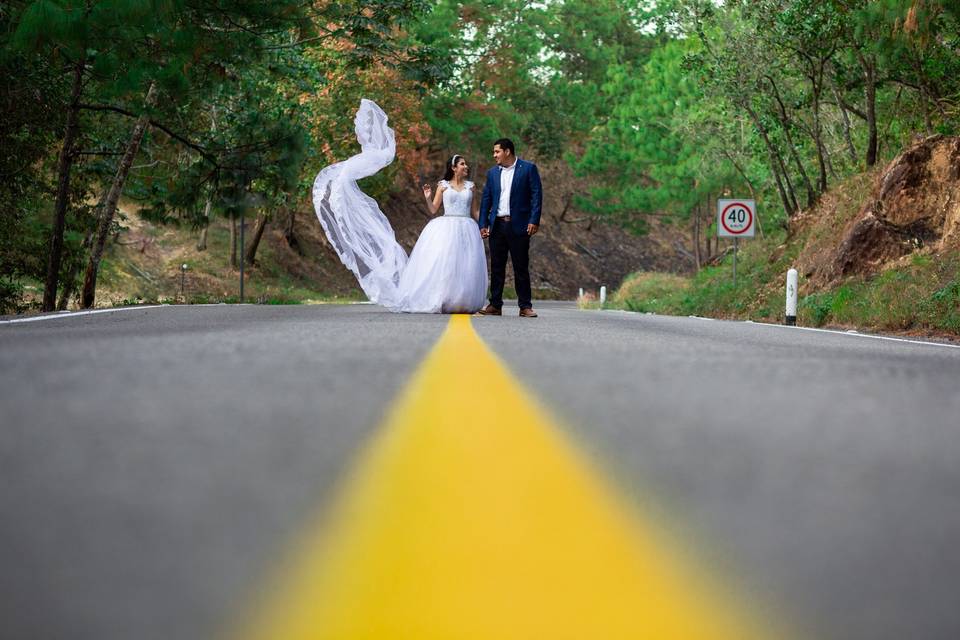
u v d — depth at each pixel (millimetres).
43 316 12336
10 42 17156
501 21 73562
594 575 1086
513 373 4383
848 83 28141
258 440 2279
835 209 24531
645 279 42344
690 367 4898
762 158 34719
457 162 15477
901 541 1330
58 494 1587
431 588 1023
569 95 76938
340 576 1069
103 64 19031
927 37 18547
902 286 17344
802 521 1461
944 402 3627
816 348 7738
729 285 29172
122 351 5465
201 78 22141
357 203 16125
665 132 47625
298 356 5156
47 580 1059
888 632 932
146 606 964
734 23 29281
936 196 21141
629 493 1657
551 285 86188
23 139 25547
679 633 905
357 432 2441
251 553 1178
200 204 27922
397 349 5867
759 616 966
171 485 1678
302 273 63812
